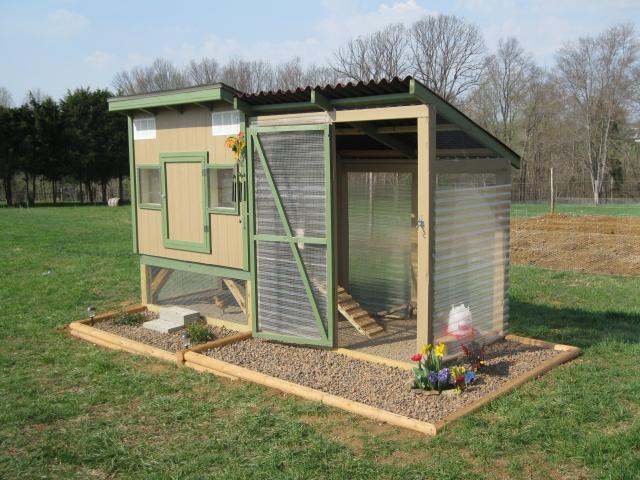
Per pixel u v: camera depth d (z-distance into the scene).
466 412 5.56
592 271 13.68
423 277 6.45
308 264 7.40
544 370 6.77
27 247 18.88
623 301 10.46
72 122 47.72
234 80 57.19
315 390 6.14
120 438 5.32
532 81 49.50
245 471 4.65
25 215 33.91
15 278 13.36
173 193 9.00
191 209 8.78
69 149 47.03
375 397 6.02
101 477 4.68
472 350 6.71
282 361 7.24
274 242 7.64
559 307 10.13
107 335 8.30
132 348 7.95
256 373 6.65
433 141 6.30
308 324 7.52
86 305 10.81
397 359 7.22
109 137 49.66
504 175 7.93
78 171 49.34
